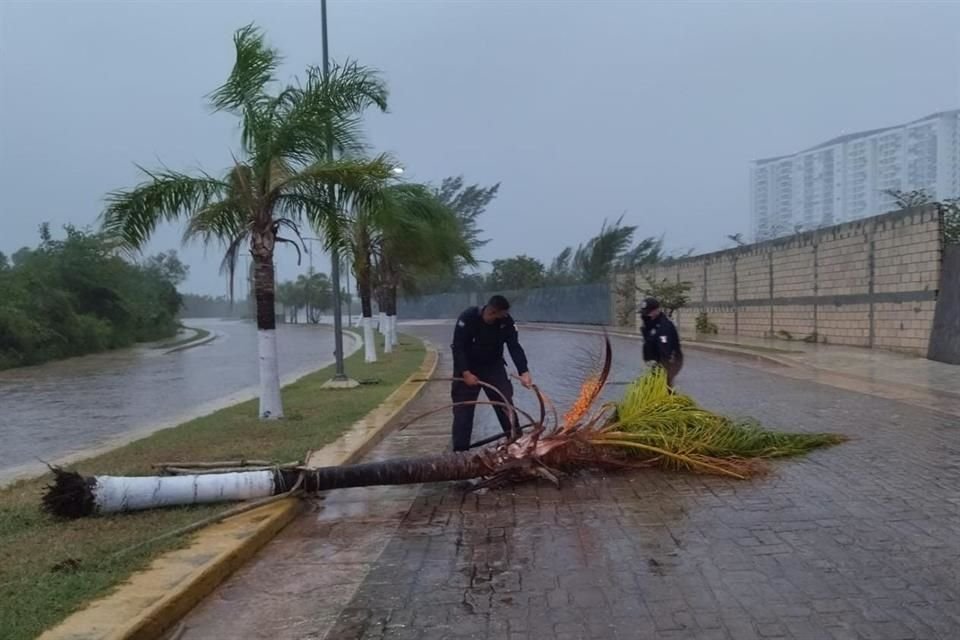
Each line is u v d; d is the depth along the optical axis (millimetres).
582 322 49375
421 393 16531
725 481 7809
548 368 19828
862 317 22109
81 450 11422
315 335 53094
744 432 8797
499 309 8352
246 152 11586
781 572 5273
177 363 31125
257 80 11633
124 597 4832
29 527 6422
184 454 9383
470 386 8516
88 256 41312
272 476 7145
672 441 8195
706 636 4359
